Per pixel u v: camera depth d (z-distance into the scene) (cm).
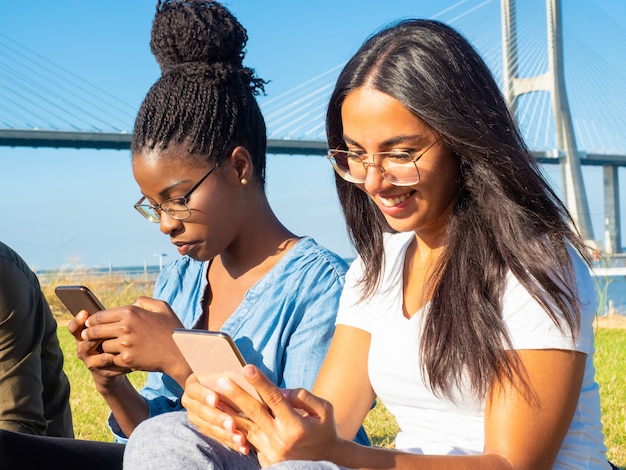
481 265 151
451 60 150
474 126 149
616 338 702
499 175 149
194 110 190
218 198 192
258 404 134
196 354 139
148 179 190
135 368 179
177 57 201
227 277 211
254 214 203
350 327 177
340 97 157
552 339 142
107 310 180
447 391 153
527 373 142
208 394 140
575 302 144
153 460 136
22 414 204
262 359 195
